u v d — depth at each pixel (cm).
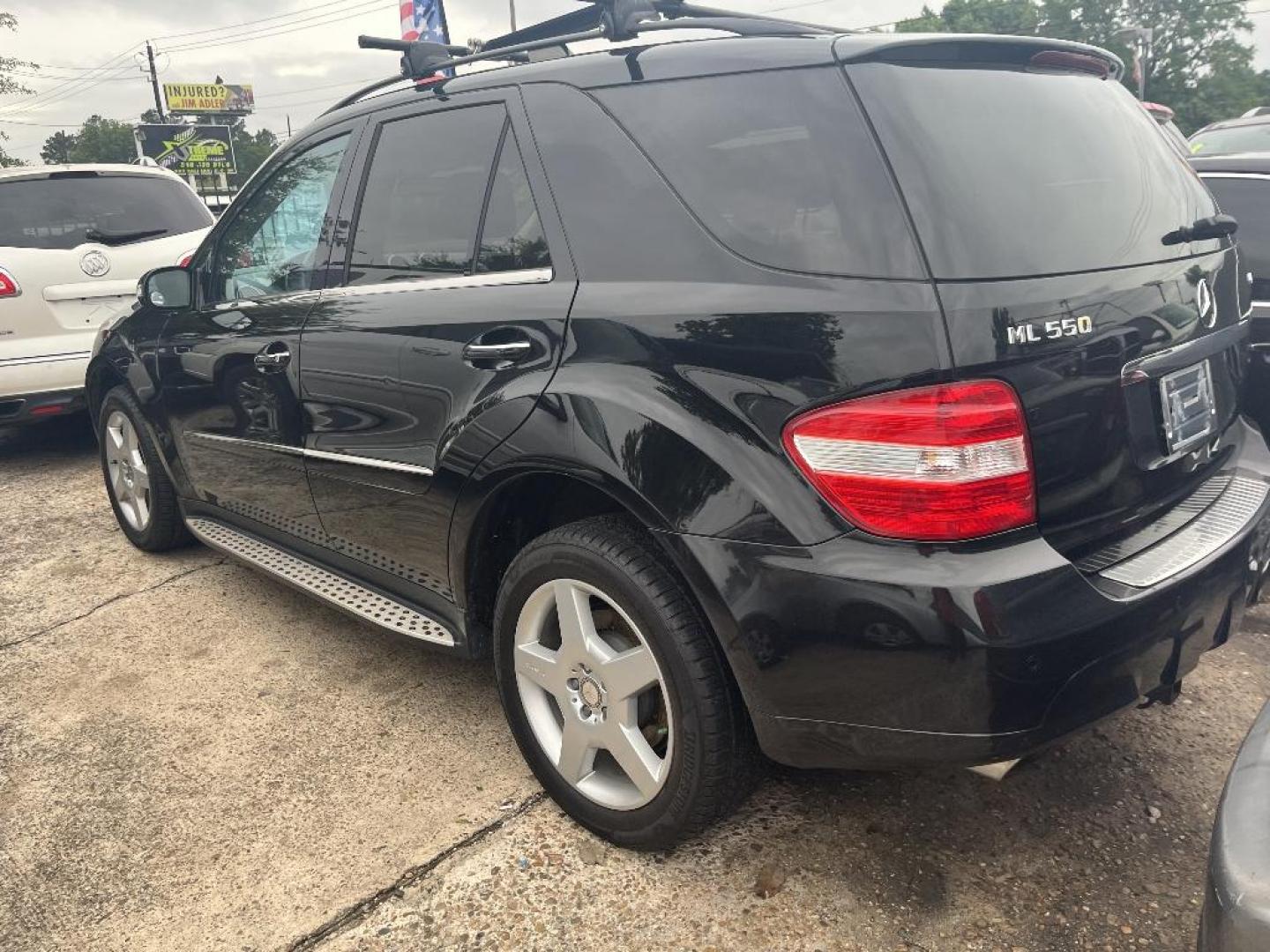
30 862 241
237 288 351
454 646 266
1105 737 272
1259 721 156
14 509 530
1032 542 181
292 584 326
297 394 305
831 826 240
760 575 186
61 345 573
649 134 221
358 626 365
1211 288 229
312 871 234
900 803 248
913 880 222
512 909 219
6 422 577
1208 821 238
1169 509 216
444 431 249
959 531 174
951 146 190
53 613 388
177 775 275
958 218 180
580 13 295
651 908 217
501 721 296
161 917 222
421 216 271
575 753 234
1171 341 209
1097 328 189
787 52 208
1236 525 221
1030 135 205
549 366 222
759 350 189
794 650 186
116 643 358
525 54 271
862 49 199
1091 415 189
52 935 218
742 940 207
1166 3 4753
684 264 208
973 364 172
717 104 212
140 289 372
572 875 228
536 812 251
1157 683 198
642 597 206
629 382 206
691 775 209
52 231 587
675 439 196
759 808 247
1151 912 210
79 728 301
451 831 246
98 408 454
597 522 221
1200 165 419
